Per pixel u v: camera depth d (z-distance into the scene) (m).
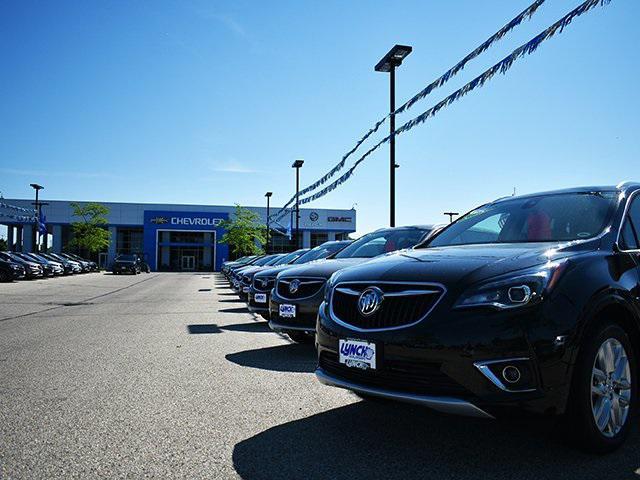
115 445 3.32
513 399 2.81
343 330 3.48
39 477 2.83
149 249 66.25
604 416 3.08
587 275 3.10
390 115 10.41
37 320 10.02
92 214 61.00
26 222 62.38
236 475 2.87
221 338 7.76
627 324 3.34
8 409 4.06
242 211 62.53
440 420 3.80
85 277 35.72
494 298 2.97
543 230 4.01
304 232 69.69
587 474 2.83
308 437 3.47
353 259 6.87
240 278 15.06
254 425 3.72
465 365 2.90
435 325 3.02
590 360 2.97
